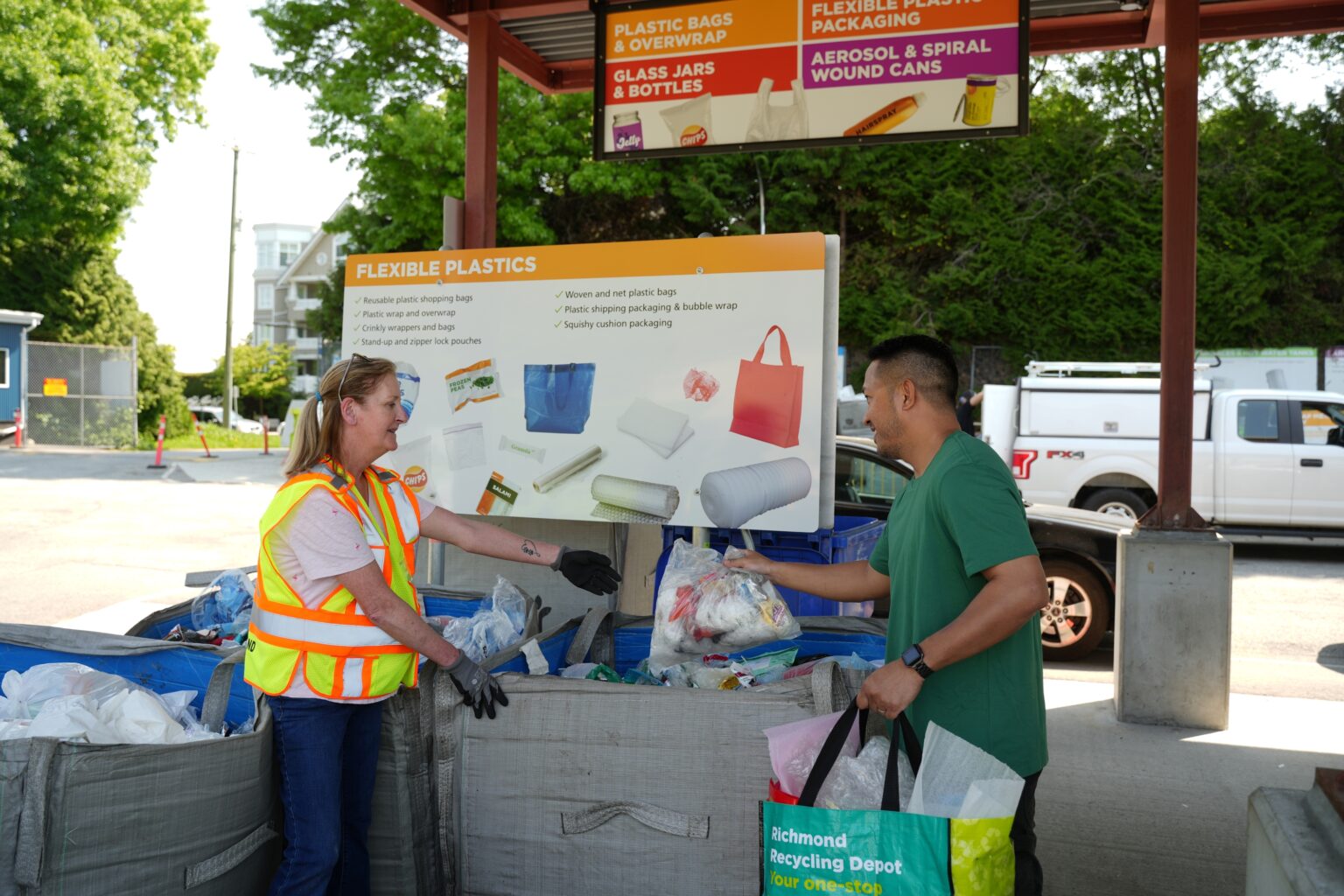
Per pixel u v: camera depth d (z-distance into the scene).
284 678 2.54
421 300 4.37
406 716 2.84
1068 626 7.49
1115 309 20.91
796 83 5.14
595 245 4.09
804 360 3.81
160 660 3.04
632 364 4.04
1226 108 21.02
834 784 2.26
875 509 7.32
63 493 15.95
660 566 4.22
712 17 5.24
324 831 2.57
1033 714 2.42
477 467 4.28
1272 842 1.73
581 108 18.89
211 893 2.46
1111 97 21.77
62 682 2.71
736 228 21.73
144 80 24.64
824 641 3.55
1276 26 5.66
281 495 2.53
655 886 2.71
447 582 5.04
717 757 2.68
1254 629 8.44
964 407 12.54
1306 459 11.34
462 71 18.95
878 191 21.94
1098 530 7.45
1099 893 3.48
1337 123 20.12
